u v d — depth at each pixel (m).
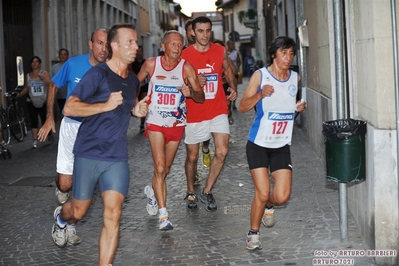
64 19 32.56
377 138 8.36
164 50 10.52
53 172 16.25
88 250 9.76
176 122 10.70
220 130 11.52
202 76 10.89
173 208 11.99
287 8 25.67
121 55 7.71
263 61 57.38
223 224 10.76
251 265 8.66
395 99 8.16
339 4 9.30
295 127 22.47
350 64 10.15
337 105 9.41
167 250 9.53
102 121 7.72
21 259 9.45
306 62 18.73
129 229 10.70
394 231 8.42
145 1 69.06
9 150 19.11
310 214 10.95
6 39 24.88
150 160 17.44
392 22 8.09
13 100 22.22
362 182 9.30
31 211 12.34
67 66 10.71
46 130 10.67
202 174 15.00
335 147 8.83
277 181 8.98
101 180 7.85
